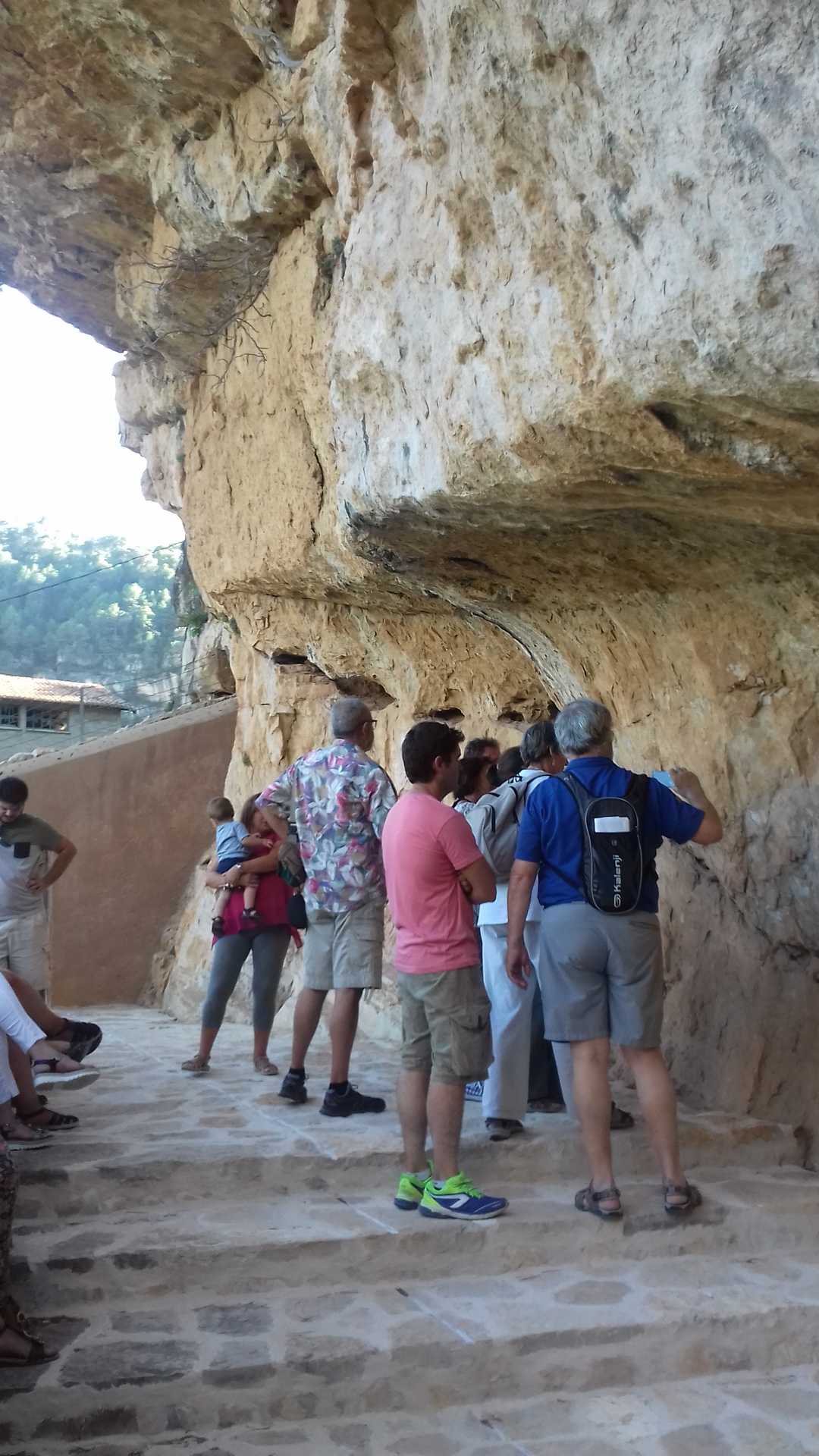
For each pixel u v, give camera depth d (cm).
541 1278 414
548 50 348
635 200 336
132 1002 1189
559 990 445
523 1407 354
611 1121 516
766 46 292
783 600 510
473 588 608
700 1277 416
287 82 568
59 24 612
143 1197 449
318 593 787
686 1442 334
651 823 456
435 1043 443
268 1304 388
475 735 809
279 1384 347
